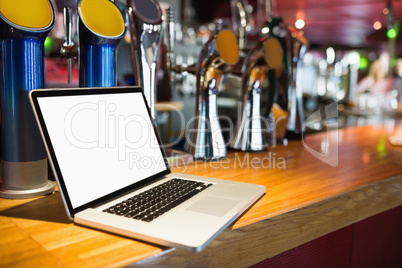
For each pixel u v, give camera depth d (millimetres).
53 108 726
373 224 1288
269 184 996
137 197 792
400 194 1144
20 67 786
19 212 746
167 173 979
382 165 1251
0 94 810
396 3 4238
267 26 1520
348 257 1209
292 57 1592
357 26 6086
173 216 685
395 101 4168
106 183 781
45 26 805
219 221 665
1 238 626
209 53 1198
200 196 804
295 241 842
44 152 859
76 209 697
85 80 946
